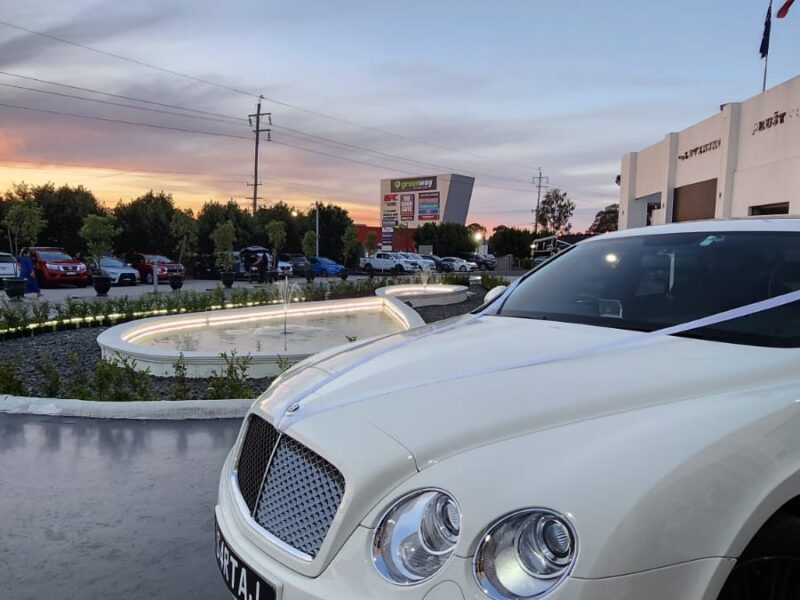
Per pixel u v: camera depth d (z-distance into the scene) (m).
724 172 18.14
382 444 1.84
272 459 2.12
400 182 91.62
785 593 1.70
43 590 3.06
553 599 1.45
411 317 12.14
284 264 38.62
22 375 8.08
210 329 12.21
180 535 3.62
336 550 1.75
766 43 19.61
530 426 1.82
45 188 38.31
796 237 2.80
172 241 38.97
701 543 1.54
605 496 1.54
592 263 3.44
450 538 1.62
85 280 26.53
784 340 2.24
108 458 4.82
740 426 1.73
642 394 1.91
